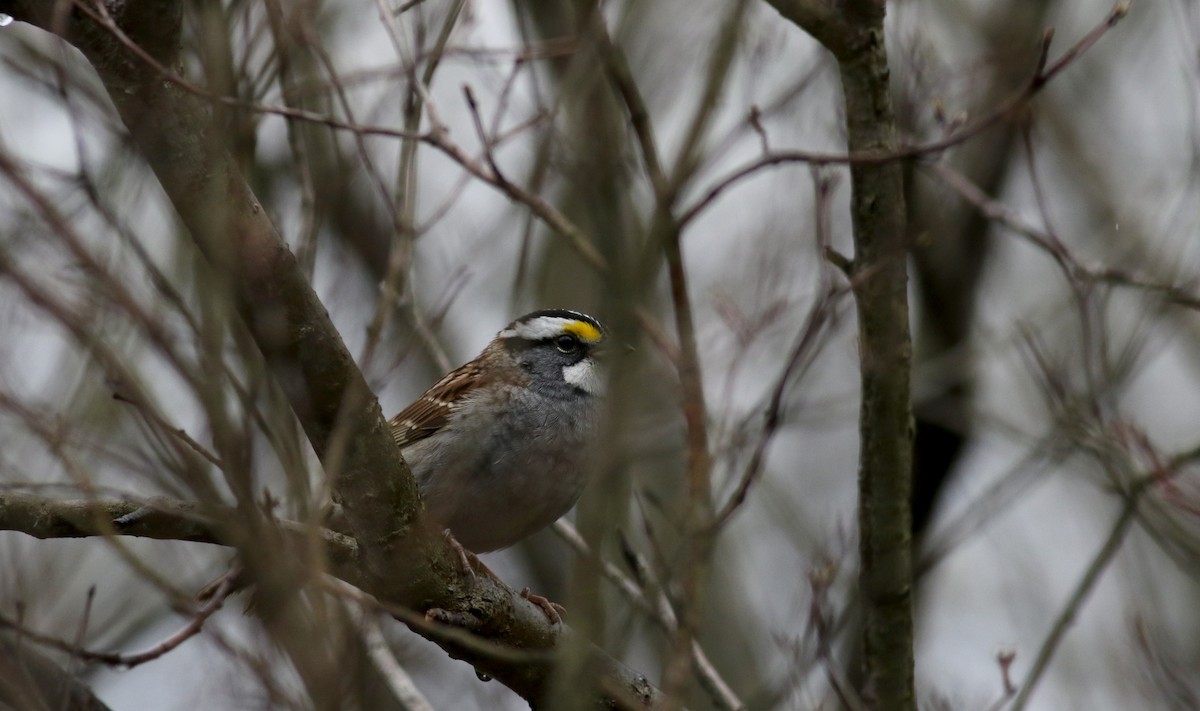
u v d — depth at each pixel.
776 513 16.88
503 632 8.77
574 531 11.70
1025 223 12.66
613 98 10.84
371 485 7.88
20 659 7.55
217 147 6.67
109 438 8.84
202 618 7.16
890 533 9.79
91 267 5.94
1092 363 12.87
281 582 6.30
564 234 9.45
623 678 8.98
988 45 16.33
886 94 9.48
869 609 9.86
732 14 9.10
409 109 11.14
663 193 7.91
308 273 10.67
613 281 7.97
